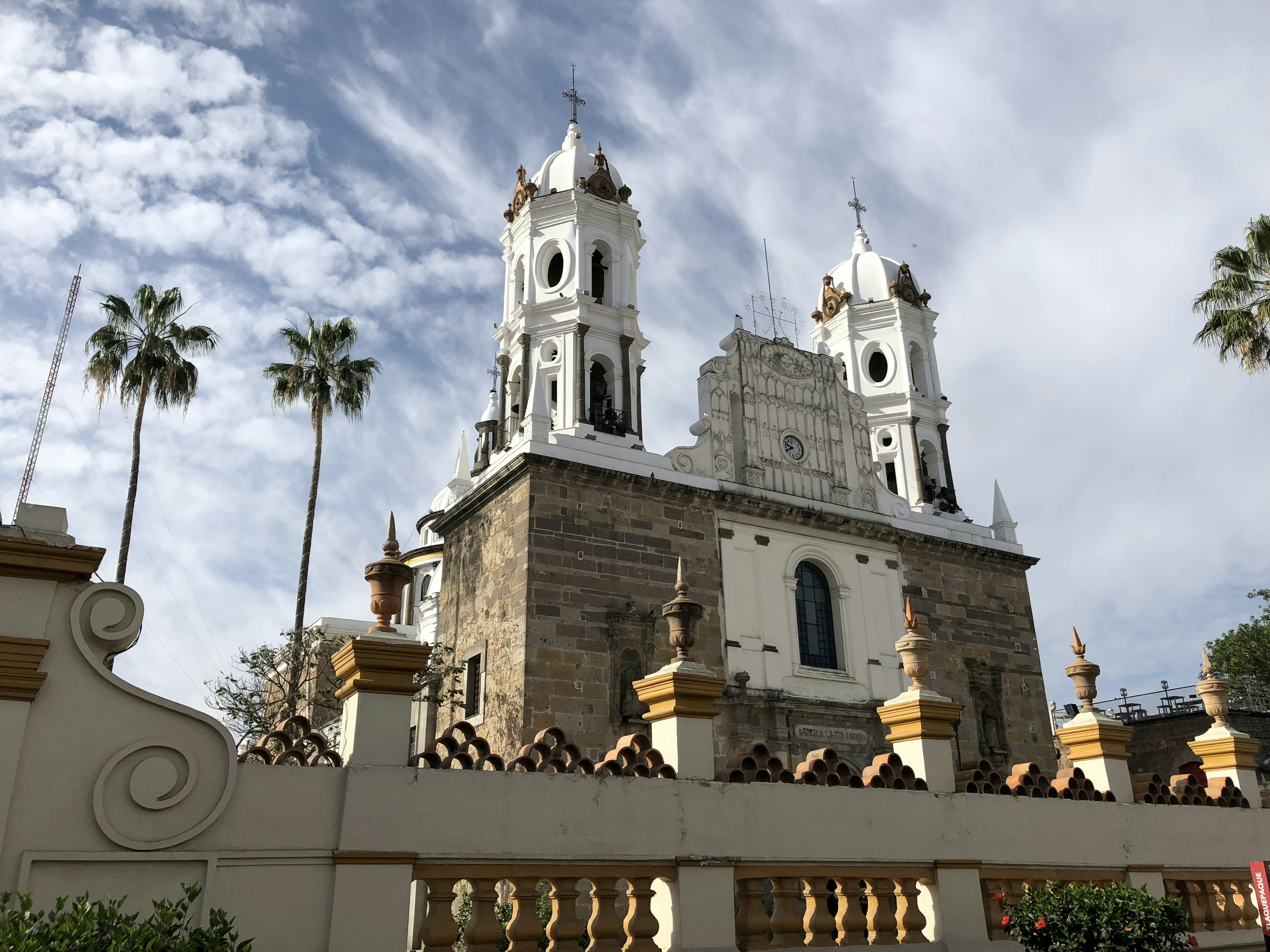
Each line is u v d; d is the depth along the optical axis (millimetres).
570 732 24953
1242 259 28672
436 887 7820
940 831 10609
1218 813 13445
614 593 26984
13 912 5773
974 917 10414
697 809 9125
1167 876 12445
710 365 32188
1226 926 12867
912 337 42031
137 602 7270
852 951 9516
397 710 8117
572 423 32031
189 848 7008
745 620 28891
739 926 9250
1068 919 9531
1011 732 32875
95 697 7008
